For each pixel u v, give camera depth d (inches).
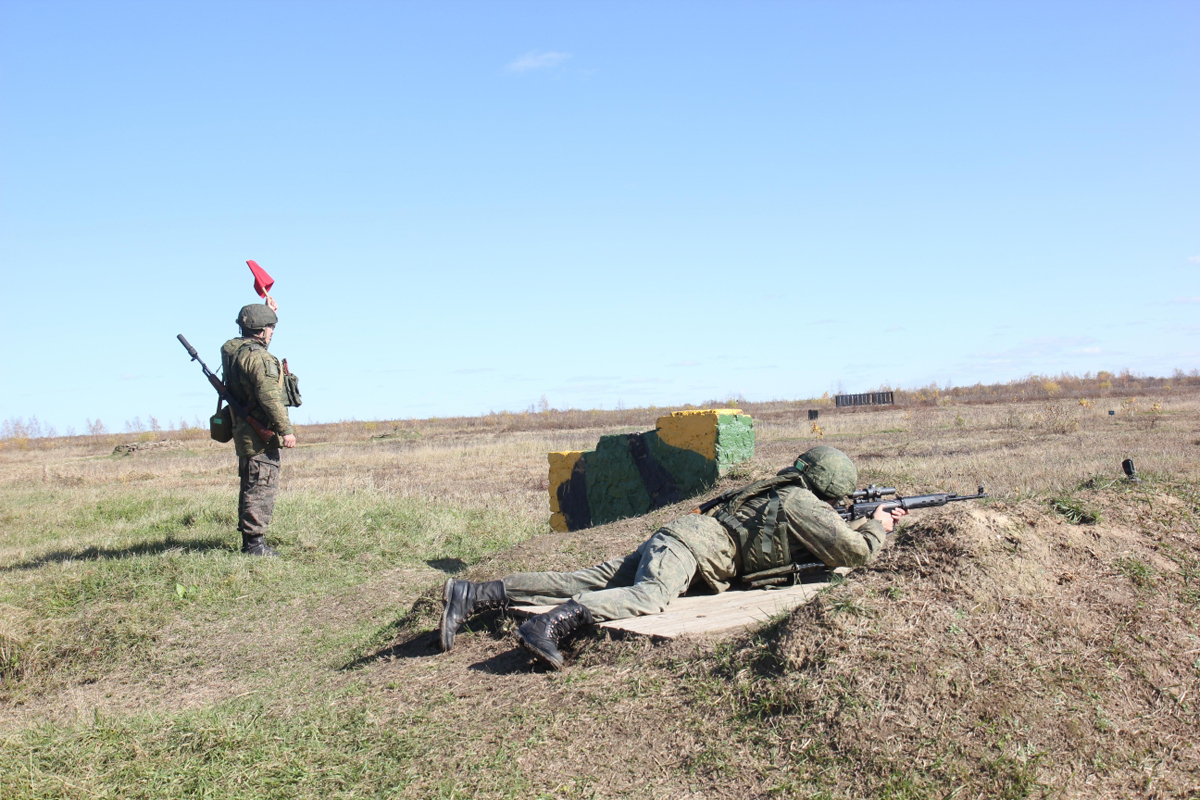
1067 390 2059.5
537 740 131.8
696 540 184.4
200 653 241.0
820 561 188.7
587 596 169.0
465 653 183.5
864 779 109.9
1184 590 148.1
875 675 125.4
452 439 1443.2
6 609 249.1
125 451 1298.0
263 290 343.3
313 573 313.6
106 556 337.1
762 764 116.1
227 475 821.9
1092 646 133.2
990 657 129.2
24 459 1338.6
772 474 326.0
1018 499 176.4
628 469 363.6
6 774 128.6
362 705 159.0
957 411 1330.0
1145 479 195.6
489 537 393.7
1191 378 2415.1
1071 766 110.4
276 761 133.6
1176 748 115.6
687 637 154.3
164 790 125.1
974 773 108.7
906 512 204.7
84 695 218.8
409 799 119.5
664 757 122.3
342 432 1936.5
